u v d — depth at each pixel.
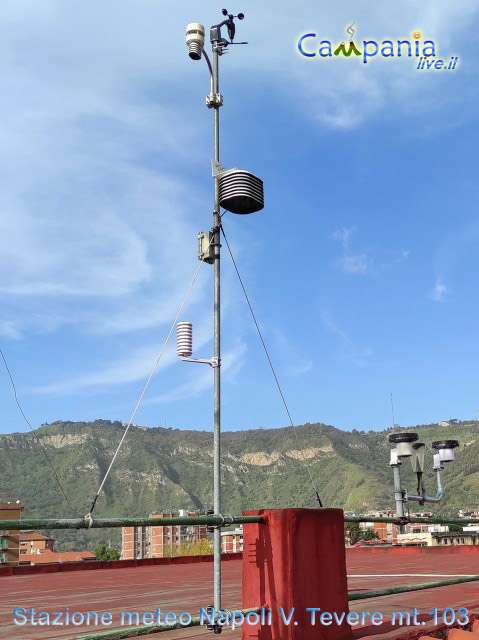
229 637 6.34
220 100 5.60
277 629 4.79
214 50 5.68
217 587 4.89
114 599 10.48
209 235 5.34
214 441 5.02
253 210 5.59
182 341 5.07
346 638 5.16
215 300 5.29
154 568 20.61
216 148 5.51
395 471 6.16
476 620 6.66
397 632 5.75
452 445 6.67
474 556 22.73
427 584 6.32
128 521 3.95
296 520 4.95
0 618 8.36
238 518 4.77
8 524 3.42
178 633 6.71
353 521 5.52
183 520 4.34
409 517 6.05
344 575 5.28
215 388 5.11
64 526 3.66
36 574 18.31
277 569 4.85
